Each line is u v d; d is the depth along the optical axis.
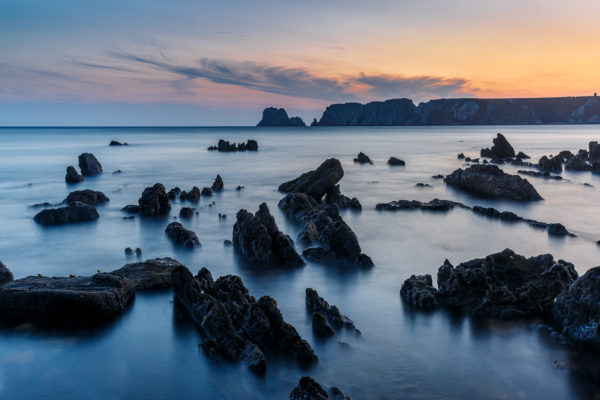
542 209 50.47
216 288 23.36
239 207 51.47
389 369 17.70
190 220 44.84
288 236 35.38
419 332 20.78
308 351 18.27
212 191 63.12
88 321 22.00
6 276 26.81
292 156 127.12
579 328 19.50
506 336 20.27
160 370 17.92
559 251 33.84
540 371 17.50
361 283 27.30
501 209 50.47
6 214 47.62
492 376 17.20
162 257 31.89
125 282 24.42
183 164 103.81
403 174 83.56
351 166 98.44
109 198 57.88
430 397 15.90
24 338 20.38
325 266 30.36
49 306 21.95
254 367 17.55
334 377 17.16
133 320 22.11
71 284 23.81
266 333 19.22
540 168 88.00
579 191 62.47
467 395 16.02
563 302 20.77
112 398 16.22
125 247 35.31
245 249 32.53
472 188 62.94
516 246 35.31
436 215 46.62
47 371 17.89
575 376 17.09
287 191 60.91
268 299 20.17
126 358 18.81
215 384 16.97
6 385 16.97
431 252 33.88
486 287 23.17
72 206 44.72
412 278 25.84
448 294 23.73
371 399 15.73
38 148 156.62
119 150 149.88
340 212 48.47
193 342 20.05
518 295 22.58
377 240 37.19
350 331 20.80
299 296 25.20
